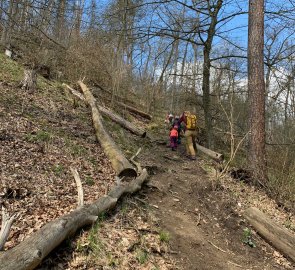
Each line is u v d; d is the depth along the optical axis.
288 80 13.33
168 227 5.91
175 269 4.78
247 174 9.27
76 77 15.99
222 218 6.96
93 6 9.55
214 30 14.06
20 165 6.34
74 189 6.13
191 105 17.34
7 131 7.61
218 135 16.53
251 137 9.67
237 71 14.29
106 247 4.55
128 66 18.09
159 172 8.62
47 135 8.05
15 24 7.89
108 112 12.76
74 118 10.57
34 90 11.70
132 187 6.61
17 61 14.70
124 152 9.39
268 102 15.19
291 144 10.45
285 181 9.10
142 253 4.72
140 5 12.31
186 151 11.73
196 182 8.20
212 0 14.05
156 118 17.80
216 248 5.84
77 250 4.31
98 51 16.84
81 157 7.76
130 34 13.14
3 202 5.05
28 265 3.47
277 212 7.93
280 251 6.25
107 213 5.46
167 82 25.47
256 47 10.05
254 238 6.54
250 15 10.30
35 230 4.49
